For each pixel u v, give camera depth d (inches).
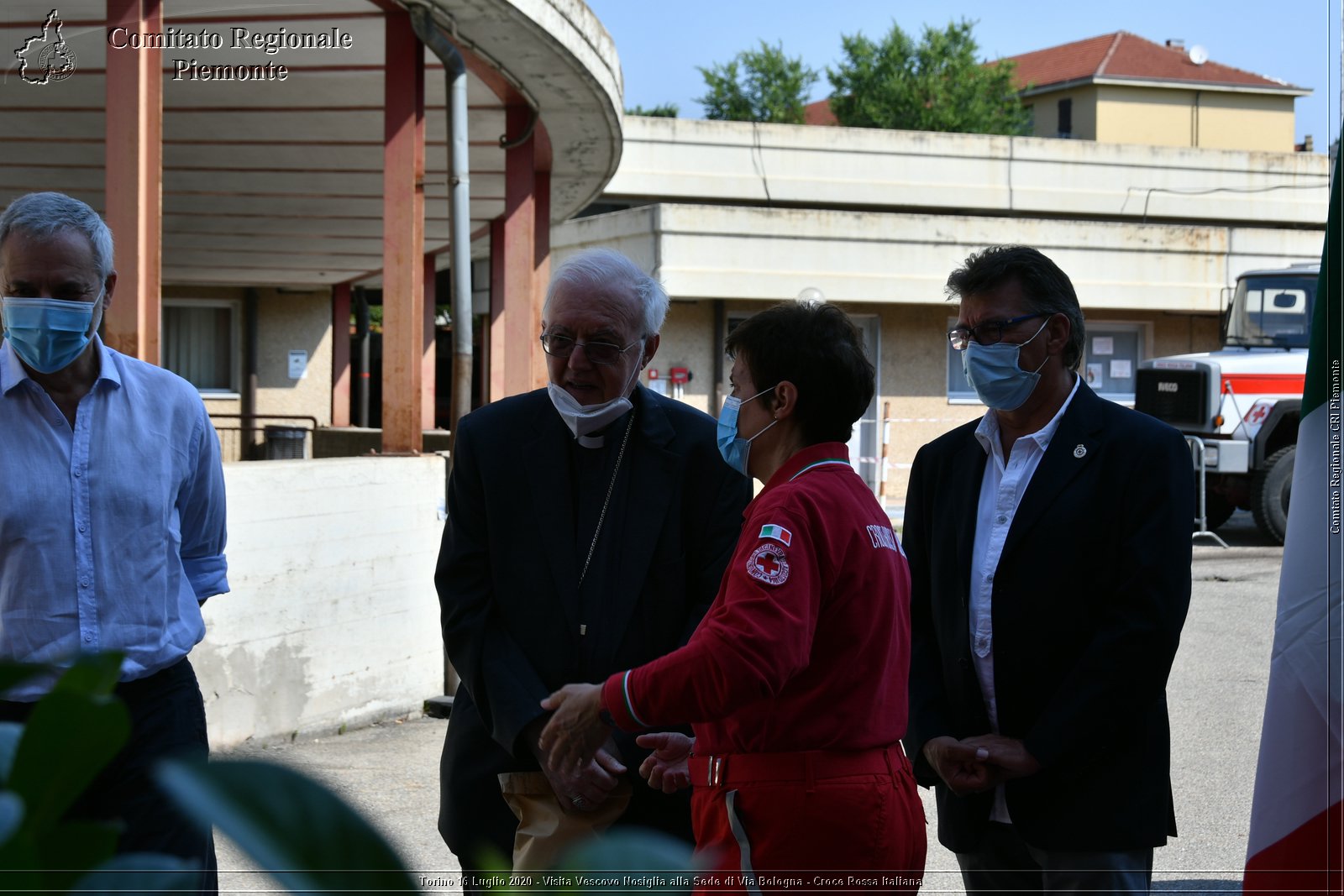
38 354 103.6
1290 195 1026.7
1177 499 99.0
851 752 84.3
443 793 112.5
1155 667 95.9
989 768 99.9
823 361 89.9
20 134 385.4
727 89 2209.6
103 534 106.9
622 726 84.6
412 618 249.0
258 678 214.2
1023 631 101.8
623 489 110.7
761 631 79.6
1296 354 529.0
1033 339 102.3
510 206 357.7
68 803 23.4
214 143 391.2
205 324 743.1
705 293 729.6
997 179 979.3
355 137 383.6
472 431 112.5
